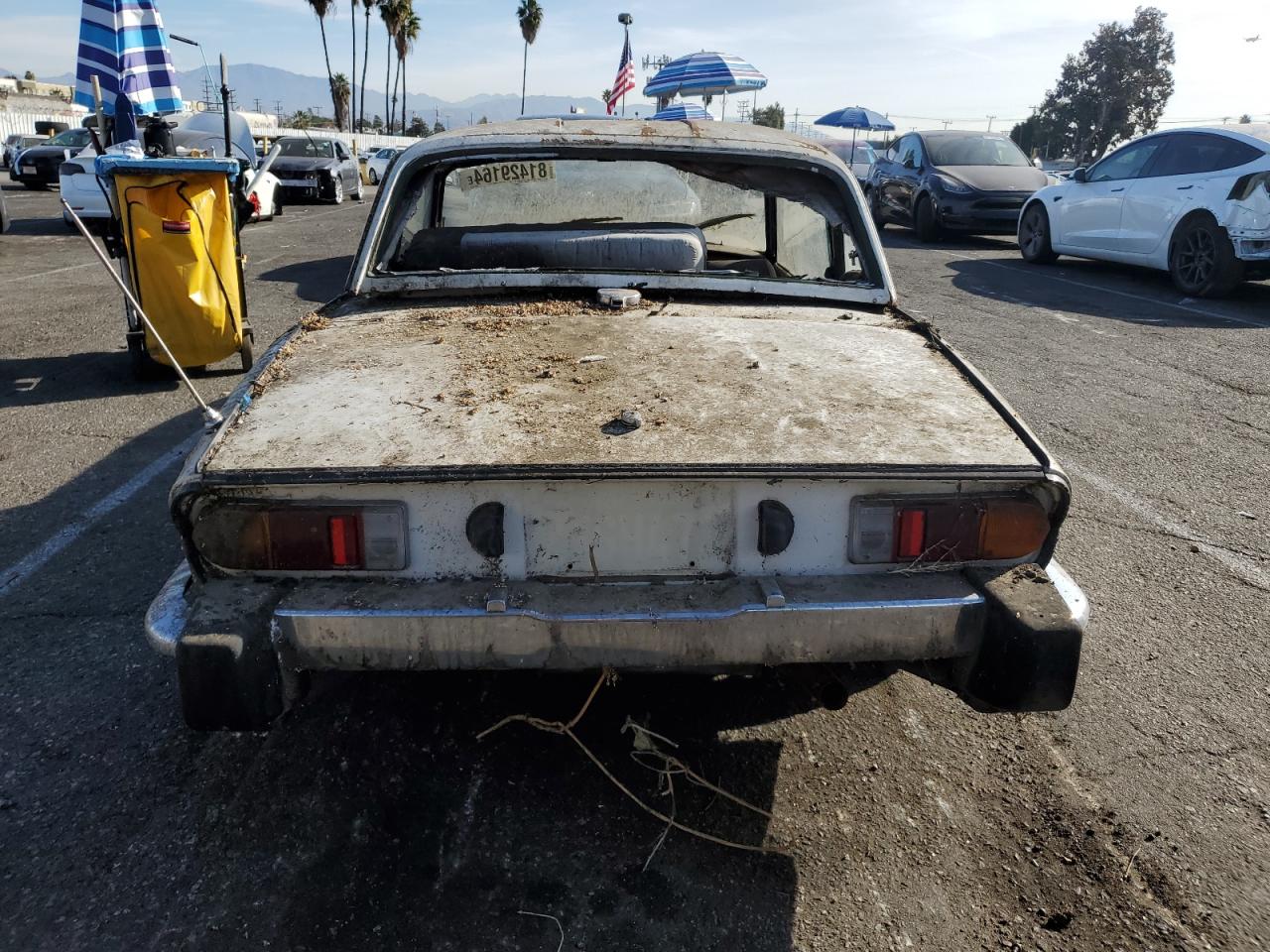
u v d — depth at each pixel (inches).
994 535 79.4
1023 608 76.2
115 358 258.4
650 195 139.7
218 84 225.3
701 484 77.7
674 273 120.6
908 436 82.9
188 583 83.2
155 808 92.4
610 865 86.4
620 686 111.7
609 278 120.0
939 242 551.8
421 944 77.7
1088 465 185.6
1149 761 101.4
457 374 93.5
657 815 92.5
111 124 252.5
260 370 95.5
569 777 97.6
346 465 75.9
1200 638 125.1
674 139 126.0
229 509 76.1
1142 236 382.0
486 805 93.5
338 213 731.4
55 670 114.3
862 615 76.5
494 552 77.5
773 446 79.9
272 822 90.8
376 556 77.1
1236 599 135.3
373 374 93.7
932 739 104.9
